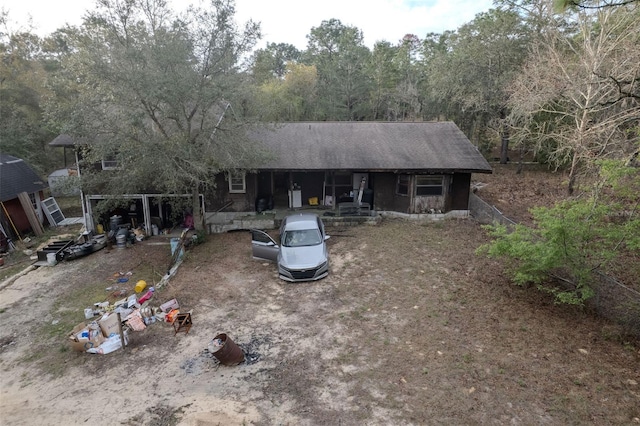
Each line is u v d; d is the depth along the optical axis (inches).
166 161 526.6
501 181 904.9
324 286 456.4
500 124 971.3
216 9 524.7
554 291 383.9
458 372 296.5
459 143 717.3
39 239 756.0
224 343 313.1
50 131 1103.0
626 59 558.6
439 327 359.3
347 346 338.0
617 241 365.7
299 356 327.3
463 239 585.0
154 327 385.7
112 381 310.0
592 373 291.4
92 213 719.7
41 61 1268.5
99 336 359.9
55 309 451.8
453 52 1159.6
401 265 501.0
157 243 673.6
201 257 569.6
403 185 693.9
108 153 549.0
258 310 408.8
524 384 280.4
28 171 854.5
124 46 509.0
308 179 762.8
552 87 676.1
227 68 557.6
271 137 743.1
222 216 711.1
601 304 370.0
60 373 327.0
